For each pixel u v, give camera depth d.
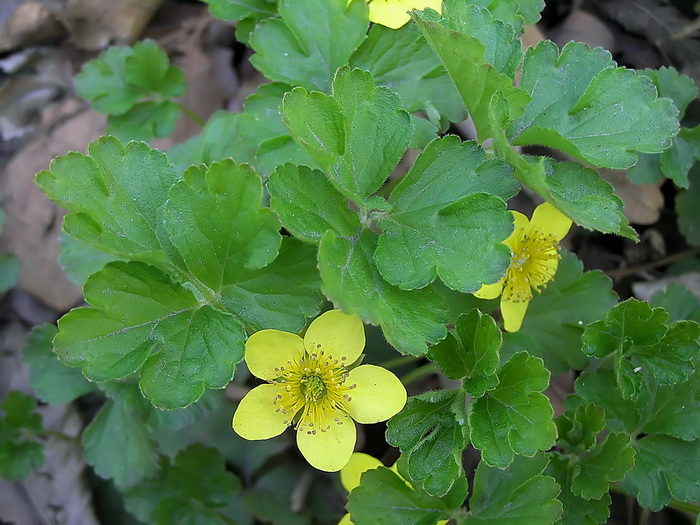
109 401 0.12
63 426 0.14
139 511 0.11
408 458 0.07
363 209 0.07
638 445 0.09
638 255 0.13
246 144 0.10
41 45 0.16
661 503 0.09
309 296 0.07
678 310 0.11
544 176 0.07
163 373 0.07
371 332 0.11
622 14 0.14
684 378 0.08
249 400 0.07
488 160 0.07
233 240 0.07
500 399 0.07
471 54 0.07
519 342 0.10
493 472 0.08
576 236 0.13
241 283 0.07
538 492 0.08
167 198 0.07
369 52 0.09
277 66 0.09
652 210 0.12
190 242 0.07
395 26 0.09
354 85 0.07
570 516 0.08
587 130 0.08
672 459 0.09
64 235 0.11
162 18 0.16
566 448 0.09
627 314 0.08
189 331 0.07
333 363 0.07
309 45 0.09
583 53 0.08
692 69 0.13
